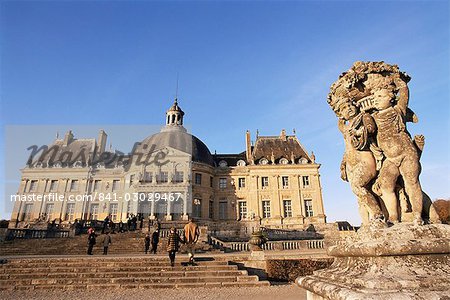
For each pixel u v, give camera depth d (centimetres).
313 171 4947
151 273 1146
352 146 327
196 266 1203
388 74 336
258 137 5609
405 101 322
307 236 3566
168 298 884
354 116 333
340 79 350
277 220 4628
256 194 4853
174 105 5834
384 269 238
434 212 297
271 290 995
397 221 294
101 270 1191
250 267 1255
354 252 268
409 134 319
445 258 241
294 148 5347
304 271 1214
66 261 1264
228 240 3234
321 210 4681
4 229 2355
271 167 4966
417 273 228
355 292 217
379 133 318
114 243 2222
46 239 2359
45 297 930
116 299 885
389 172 306
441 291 207
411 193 294
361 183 317
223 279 1109
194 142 5366
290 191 4834
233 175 5172
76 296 941
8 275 1136
